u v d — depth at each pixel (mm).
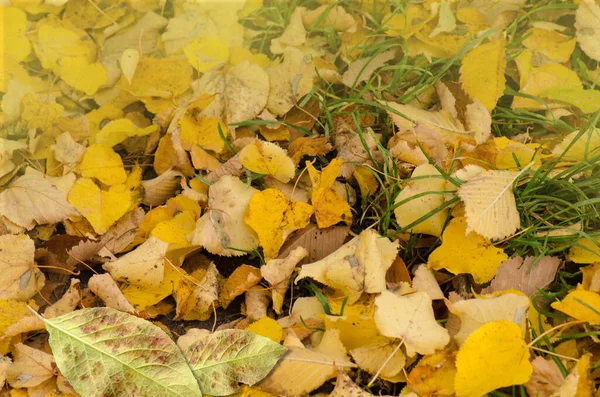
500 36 901
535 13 919
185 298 772
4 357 734
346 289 743
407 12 916
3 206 810
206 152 846
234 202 794
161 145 845
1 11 889
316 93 873
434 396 697
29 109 876
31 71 902
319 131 875
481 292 754
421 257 793
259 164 804
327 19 920
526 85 872
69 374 710
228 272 809
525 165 808
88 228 825
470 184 751
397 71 875
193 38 911
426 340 699
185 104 866
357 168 824
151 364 710
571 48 884
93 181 845
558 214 802
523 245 778
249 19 939
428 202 777
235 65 886
